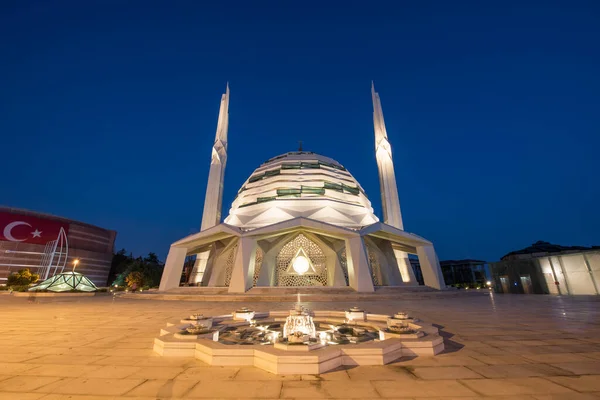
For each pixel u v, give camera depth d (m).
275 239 31.36
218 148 50.12
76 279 32.59
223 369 5.66
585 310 14.18
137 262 61.38
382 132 51.00
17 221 57.75
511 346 7.32
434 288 29.33
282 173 42.41
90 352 7.03
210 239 30.53
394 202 46.50
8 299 25.59
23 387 4.77
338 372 5.40
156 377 5.23
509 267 30.78
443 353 6.68
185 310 16.12
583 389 4.53
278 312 12.01
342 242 31.41
